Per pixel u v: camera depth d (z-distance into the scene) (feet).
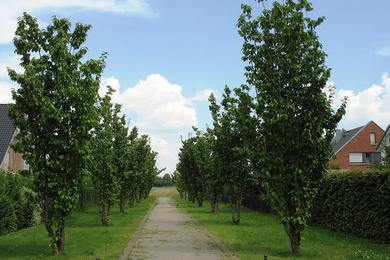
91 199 94.27
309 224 49.42
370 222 34.86
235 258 26.99
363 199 35.81
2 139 80.33
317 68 29.17
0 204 40.06
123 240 35.83
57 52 28.07
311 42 29.58
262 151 30.12
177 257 27.50
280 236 38.83
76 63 29.50
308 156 27.96
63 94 27.84
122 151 57.41
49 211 29.48
